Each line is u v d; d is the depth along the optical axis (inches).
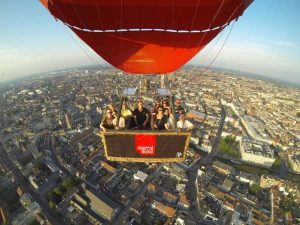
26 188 3245.6
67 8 501.4
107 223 2613.2
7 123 5821.9
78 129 5157.5
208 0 466.0
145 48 579.2
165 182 3289.9
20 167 3725.4
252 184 3358.8
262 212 2888.8
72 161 3791.8
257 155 4173.2
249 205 2987.2
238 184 3449.8
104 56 627.5
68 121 5310.0
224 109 7490.2
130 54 599.2
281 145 5012.3
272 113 7529.5
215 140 4980.3
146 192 3019.2
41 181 3316.9
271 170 4050.2
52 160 3964.1
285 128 6274.6
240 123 6338.6
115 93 7790.4
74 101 7632.9
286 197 3223.4
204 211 2753.4
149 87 621.6
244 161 4237.2
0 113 6668.3
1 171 3641.7
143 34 548.7
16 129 5388.8
